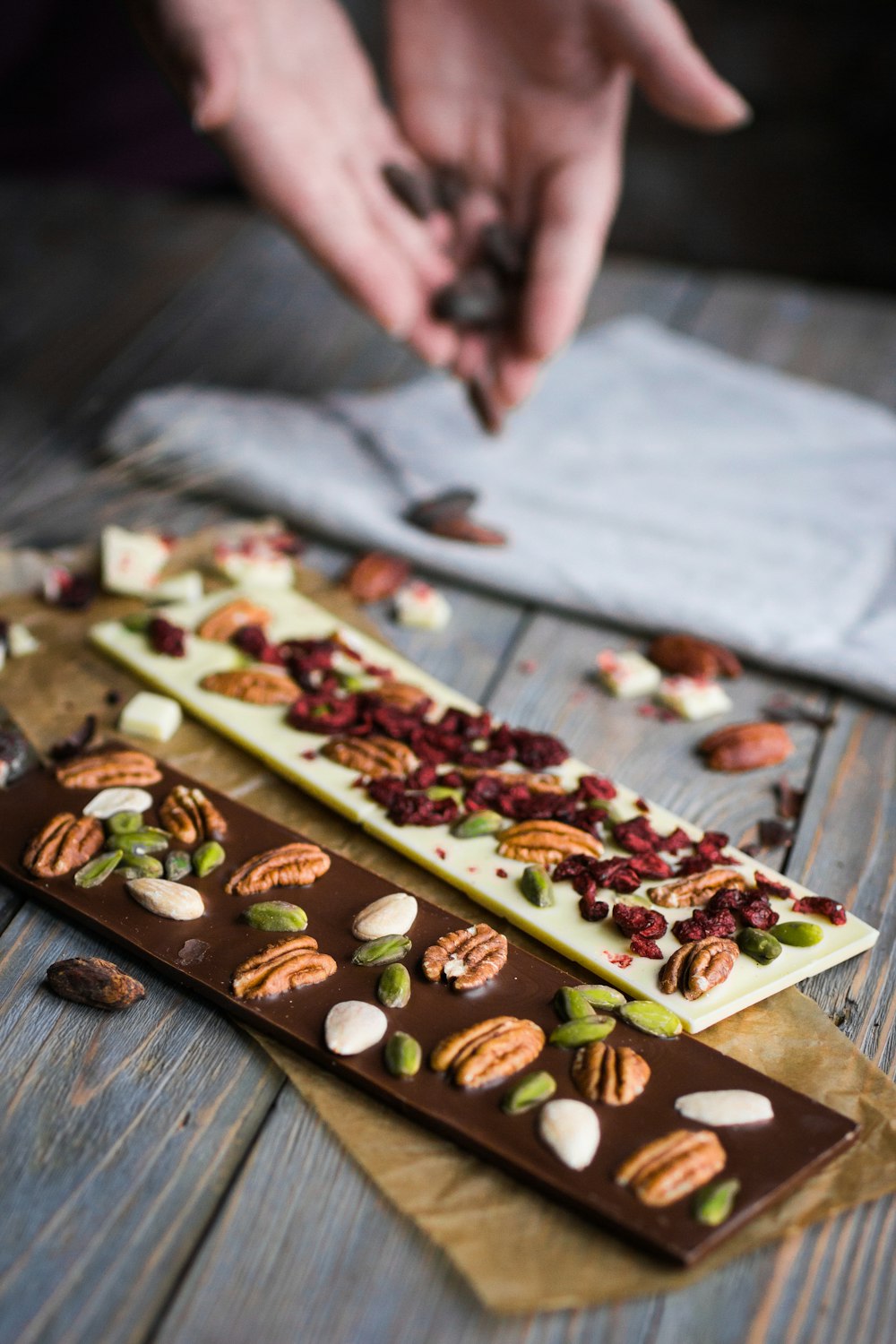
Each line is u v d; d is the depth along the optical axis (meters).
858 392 0.90
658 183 1.26
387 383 0.90
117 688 0.66
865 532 0.75
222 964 0.54
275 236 1.08
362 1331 0.46
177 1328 0.46
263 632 0.68
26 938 0.56
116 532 0.73
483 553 0.74
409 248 0.80
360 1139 0.50
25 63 1.20
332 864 0.57
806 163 1.22
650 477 0.79
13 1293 0.47
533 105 0.79
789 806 0.62
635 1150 0.49
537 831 0.58
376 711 0.64
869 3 1.13
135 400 0.83
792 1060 0.52
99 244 1.06
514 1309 0.46
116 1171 0.49
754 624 0.69
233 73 0.68
